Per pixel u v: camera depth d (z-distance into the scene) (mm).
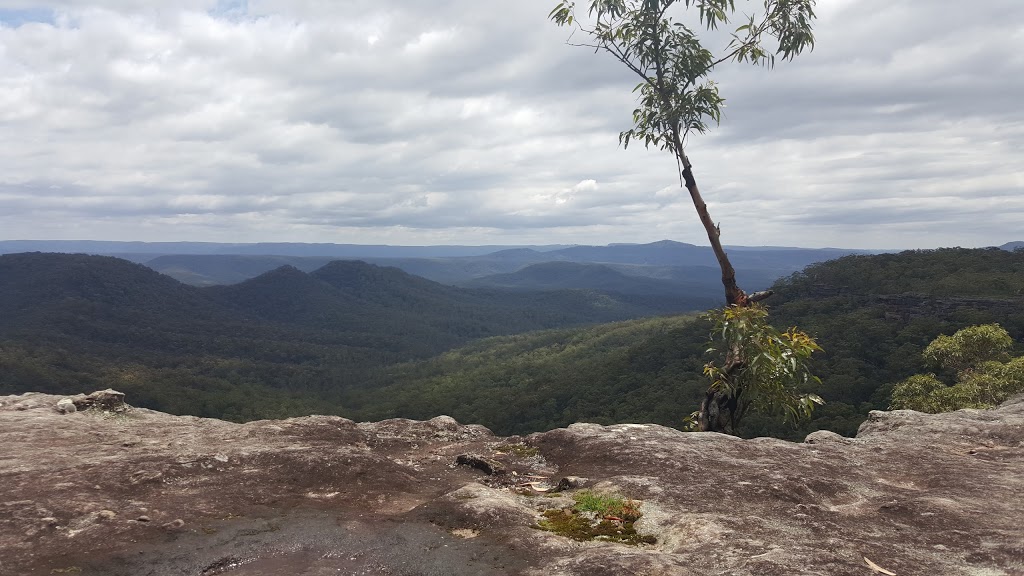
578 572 3398
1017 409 8867
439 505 4707
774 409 9016
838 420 47250
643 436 6934
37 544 3697
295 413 117375
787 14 9359
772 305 102750
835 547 3752
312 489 5188
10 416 7113
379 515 4637
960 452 6809
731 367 9109
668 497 4871
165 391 114375
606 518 4582
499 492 5184
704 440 6828
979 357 23188
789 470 5742
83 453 5750
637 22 9789
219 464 5457
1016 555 3537
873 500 5000
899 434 7668
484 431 8406
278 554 3848
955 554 3719
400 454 7219
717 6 9516
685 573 3340
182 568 3602
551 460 6840
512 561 3764
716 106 9789
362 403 137625
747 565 3389
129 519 4188
